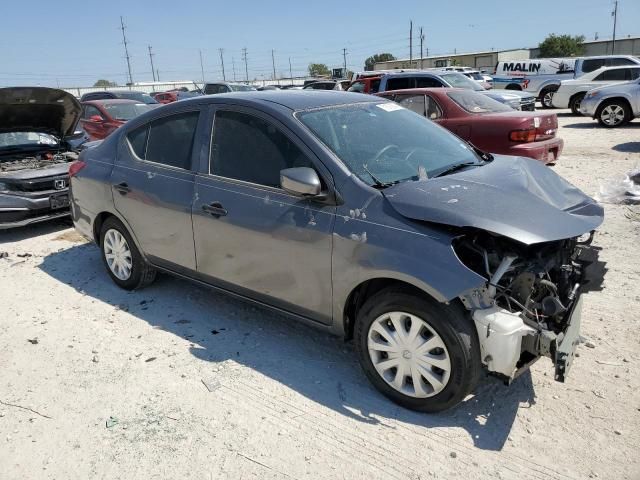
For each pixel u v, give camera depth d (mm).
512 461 2764
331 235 3207
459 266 2770
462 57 68250
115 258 4953
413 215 2947
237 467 2789
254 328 4215
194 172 4039
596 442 2861
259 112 3715
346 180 3240
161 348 3953
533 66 22797
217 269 3971
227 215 3740
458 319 2838
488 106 9109
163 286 5074
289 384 3467
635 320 4027
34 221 6746
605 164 9875
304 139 3445
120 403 3332
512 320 2791
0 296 5020
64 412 3271
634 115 15242
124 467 2820
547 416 3070
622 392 3234
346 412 3180
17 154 7742
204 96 4207
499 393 3285
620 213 6621
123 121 11539
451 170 3602
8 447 3000
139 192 4402
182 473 2766
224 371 3633
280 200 3488
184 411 3232
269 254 3561
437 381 2963
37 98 6750
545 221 2891
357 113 3898
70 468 2832
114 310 4609
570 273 3279
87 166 5012
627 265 5012
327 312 3383
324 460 2818
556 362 2797
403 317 3041
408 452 2850
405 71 14844
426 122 4328
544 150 8203
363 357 3275
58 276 5469
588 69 20047
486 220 2805
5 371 3736
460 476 2682
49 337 4176
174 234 4199
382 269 2982
